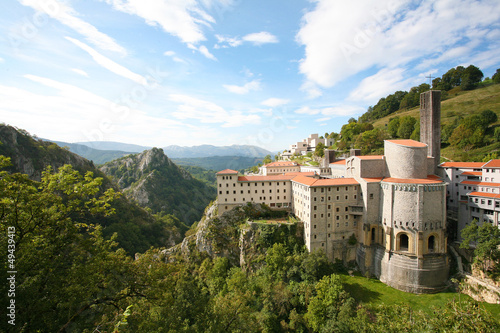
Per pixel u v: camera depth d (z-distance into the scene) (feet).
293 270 242.37
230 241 309.63
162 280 122.31
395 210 235.61
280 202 335.47
